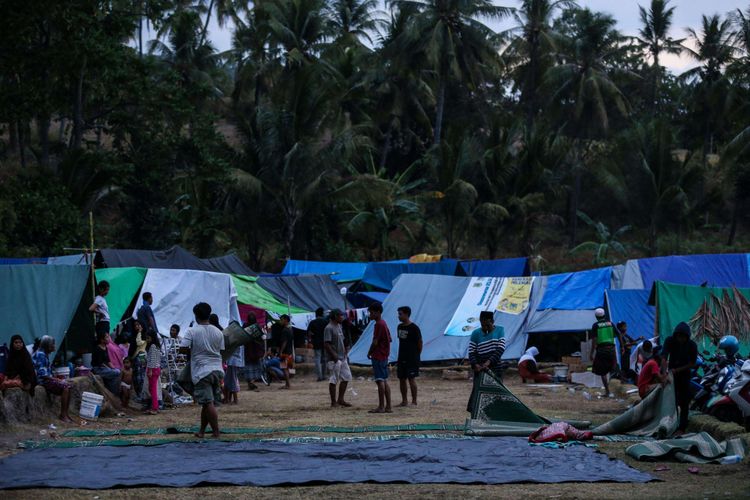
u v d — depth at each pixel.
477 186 49.09
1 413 11.20
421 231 49.19
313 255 46.66
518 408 11.70
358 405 15.48
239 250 47.78
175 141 36.66
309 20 53.22
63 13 27.45
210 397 10.88
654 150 49.09
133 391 15.61
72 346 15.48
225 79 60.09
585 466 8.72
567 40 57.00
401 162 61.19
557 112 56.31
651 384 14.17
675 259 25.22
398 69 53.19
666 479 8.17
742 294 17.73
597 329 17.48
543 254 53.16
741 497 7.20
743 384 10.27
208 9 57.41
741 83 56.75
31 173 33.28
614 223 58.19
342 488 7.70
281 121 42.03
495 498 7.24
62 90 34.41
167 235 39.91
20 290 14.41
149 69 34.75
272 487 7.75
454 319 24.12
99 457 9.24
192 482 7.86
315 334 22.31
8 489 7.61
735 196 52.62
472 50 52.56
